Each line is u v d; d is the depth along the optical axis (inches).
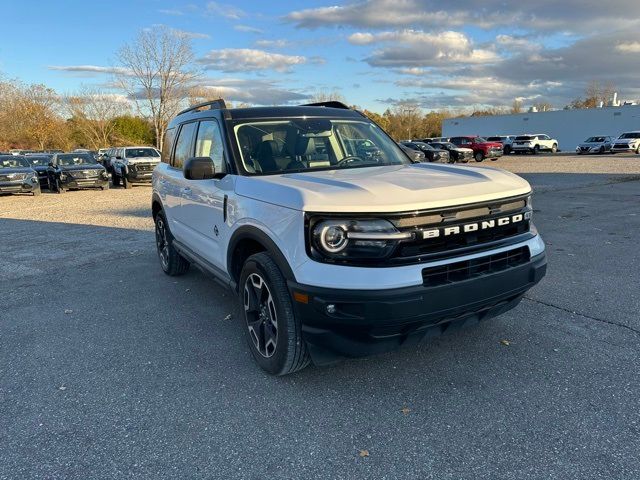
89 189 845.2
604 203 452.4
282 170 154.5
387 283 109.2
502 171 147.6
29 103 2143.2
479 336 160.4
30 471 103.3
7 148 2180.1
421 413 119.3
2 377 146.0
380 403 124.5
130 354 159.0
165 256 246.5
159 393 133.6
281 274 128.3
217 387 135.5
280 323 128.3
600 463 98.9
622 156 1391.5
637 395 122.8
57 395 134.3
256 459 105.1
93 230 403.2
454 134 2605.8
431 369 140.4
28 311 205.0
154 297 217.5
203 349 160.6
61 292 230.4
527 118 2288.4
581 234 315.9
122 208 550.9
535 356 145.6
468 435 110.0
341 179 131.9
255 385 135.9
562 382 130.3
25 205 621.3
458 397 125.6
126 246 332.5
